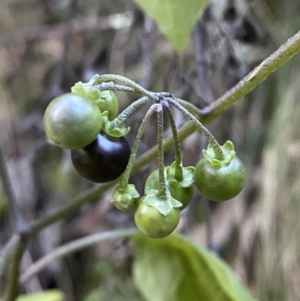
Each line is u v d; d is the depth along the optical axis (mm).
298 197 214
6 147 265
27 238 152
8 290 160
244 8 203
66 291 257
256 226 223
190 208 217
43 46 273
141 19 214
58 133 101
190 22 129
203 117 125
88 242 165
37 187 266
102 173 108
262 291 216
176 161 113
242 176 113
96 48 250
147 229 110
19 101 275
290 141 219
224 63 200
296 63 226
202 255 164
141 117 205
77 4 260
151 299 176
